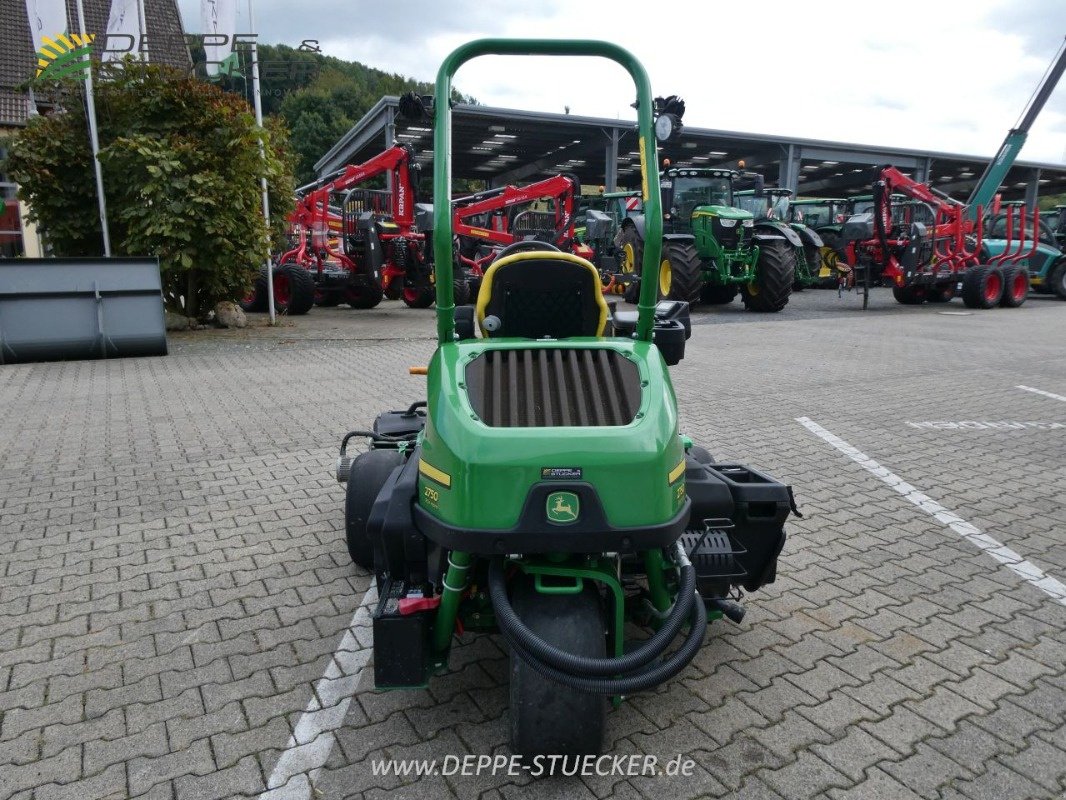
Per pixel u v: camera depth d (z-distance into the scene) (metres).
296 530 4.45
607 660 2.19
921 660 3.12
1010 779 2.44
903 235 17.06
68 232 12.44
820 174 41.22
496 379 2.60
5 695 2.92
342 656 3.17
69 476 5.37
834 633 3.33
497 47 2.86
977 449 6.05
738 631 3.35
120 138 11.65
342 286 16.27
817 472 5.47
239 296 13.98
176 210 11.70
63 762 2.55
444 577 2.55
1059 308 17.52
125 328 10.16
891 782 2.43
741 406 7.44
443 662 2.61
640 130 2.85
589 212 18.75
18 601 3.63
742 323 14.24
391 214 15.91
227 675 3.04
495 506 2.30
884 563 4.02
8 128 19.72
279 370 9.33
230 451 5.93
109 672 3.06
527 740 2.34
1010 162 18.23
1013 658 3.13
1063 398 7.91
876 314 16.00
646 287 2.83
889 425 6.77
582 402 2.51
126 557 4.10
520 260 3.00
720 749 2.59
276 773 2.49
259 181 13.09
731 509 3.04
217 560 4.06
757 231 16.16
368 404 7.45
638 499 2.31
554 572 2.38
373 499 3.74
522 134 28.66
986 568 3.96
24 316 9.77
